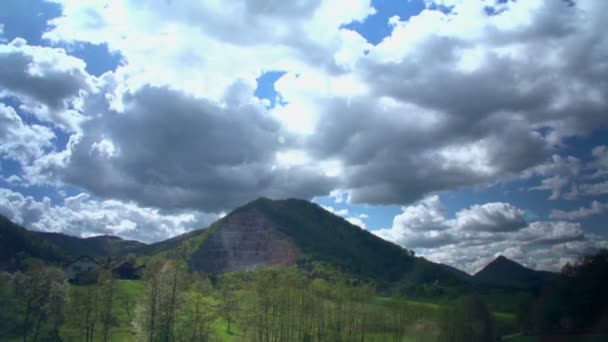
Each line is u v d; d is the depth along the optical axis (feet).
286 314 378.94
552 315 294.66
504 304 348.18
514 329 312.50
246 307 374.63
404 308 384.68
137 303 330.34
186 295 334.65
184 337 322.34
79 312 313.32
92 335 315.58
